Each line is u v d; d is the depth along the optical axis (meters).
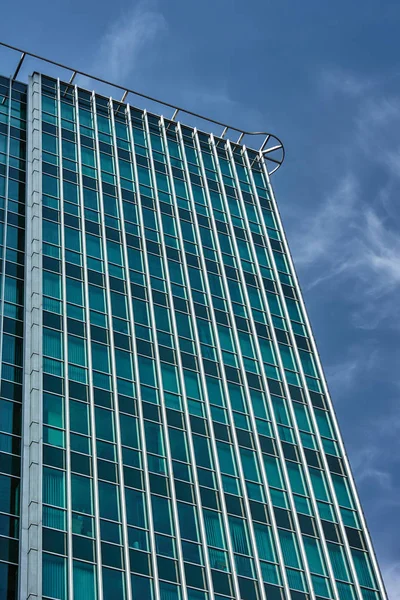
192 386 79.19
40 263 80.06
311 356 89.81
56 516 63.00
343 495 78.31
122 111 104.19
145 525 66.25
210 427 76.75
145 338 80.50
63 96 100.94
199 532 68.31
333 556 73.06
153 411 74.75
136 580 62.66
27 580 58.81
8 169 88.50
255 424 79.69
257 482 74.94
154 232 92.00
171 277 88.38
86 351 75.81
